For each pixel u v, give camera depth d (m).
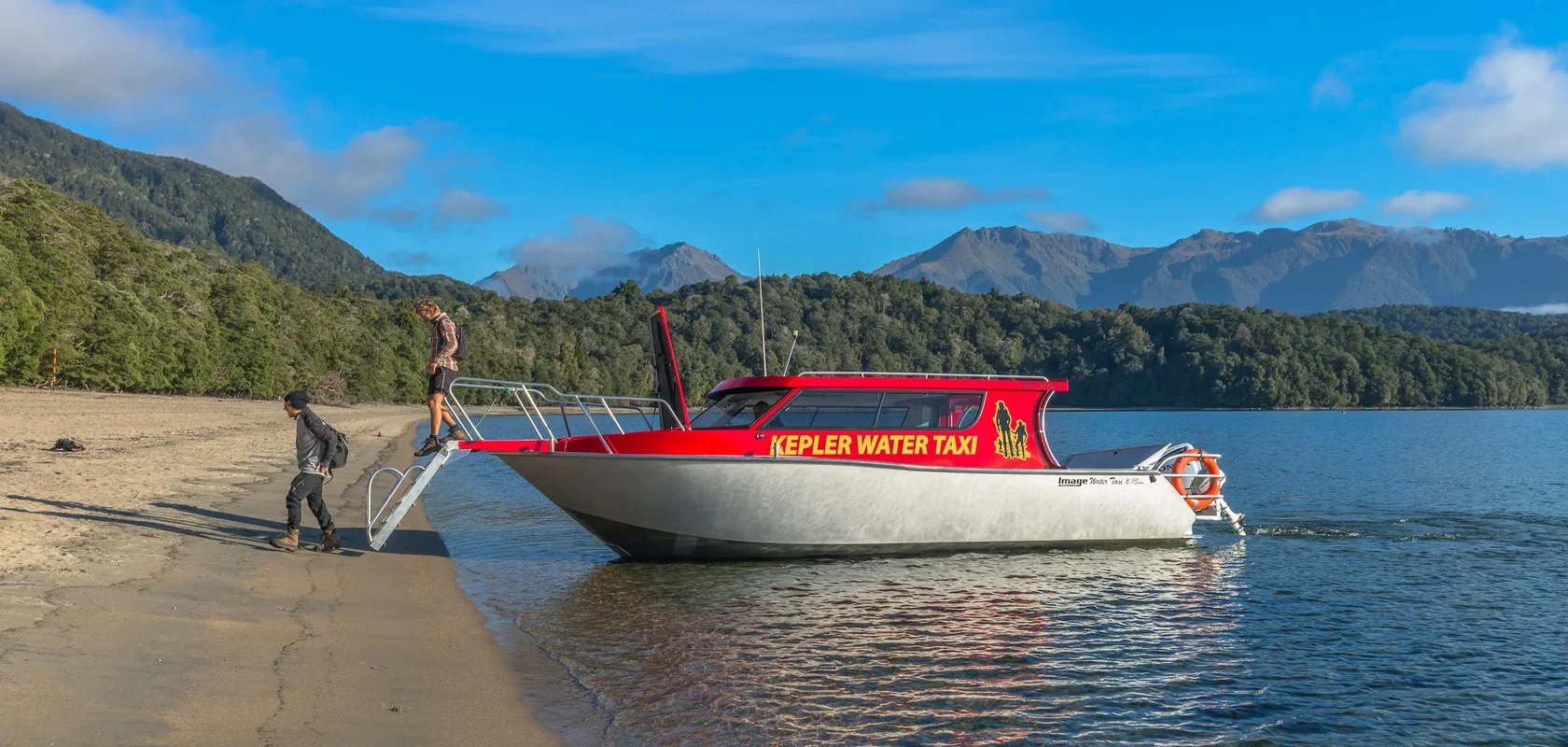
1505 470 31.70
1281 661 8.34
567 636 8.45
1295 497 22.67
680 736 5.98
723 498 11.81
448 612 8.88
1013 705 6.96
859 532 12.41
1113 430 71.75
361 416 70.44
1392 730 6.78
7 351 53.50
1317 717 7.00
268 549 10.87
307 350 97.31
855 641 8.62
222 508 13.59
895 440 12.48
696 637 8.57
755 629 8.93
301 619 7.82
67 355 59.50
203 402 66.56
